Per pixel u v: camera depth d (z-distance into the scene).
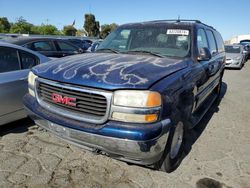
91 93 2.55
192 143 4.03
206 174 3.19
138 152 2.45
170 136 2.78
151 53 3.68
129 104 2.46
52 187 2.77
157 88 2.55
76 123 2.65
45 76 2.93
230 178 3.13
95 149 2.67
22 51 4.17
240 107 6.34
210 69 4.58
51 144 3.68
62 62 3.19
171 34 3.94
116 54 3.67
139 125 2.45
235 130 4.71
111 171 3.10
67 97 2.72
